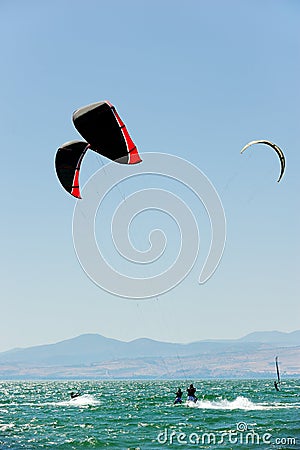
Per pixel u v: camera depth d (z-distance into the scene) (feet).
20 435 231.71
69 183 182.60
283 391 617.21
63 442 211.61
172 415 308.60
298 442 198.08
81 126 162.40
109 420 290.76
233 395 522.06
